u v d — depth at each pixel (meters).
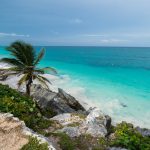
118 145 15.48
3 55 132.00
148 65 112.19
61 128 19.61
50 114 30.70
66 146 15.70
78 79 63.75
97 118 21.39
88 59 143.38
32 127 17.67
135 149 14.91
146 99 45.12
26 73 29.53
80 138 18.20
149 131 21.98
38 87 36.31
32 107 19.97
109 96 46.84
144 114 36.94
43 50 30.39
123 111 38.22
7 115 14.17
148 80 66.06
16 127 13.16
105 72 82.38
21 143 11.84
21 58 28.86
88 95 46.97
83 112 33.53
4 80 46.38
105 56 182.38
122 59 153.62
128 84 59.59
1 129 12.84
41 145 11.82
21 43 28.62
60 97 36.12
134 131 17.98
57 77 63.66
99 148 17.02
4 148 11.45
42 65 98.75
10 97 19.27
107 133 19.75
